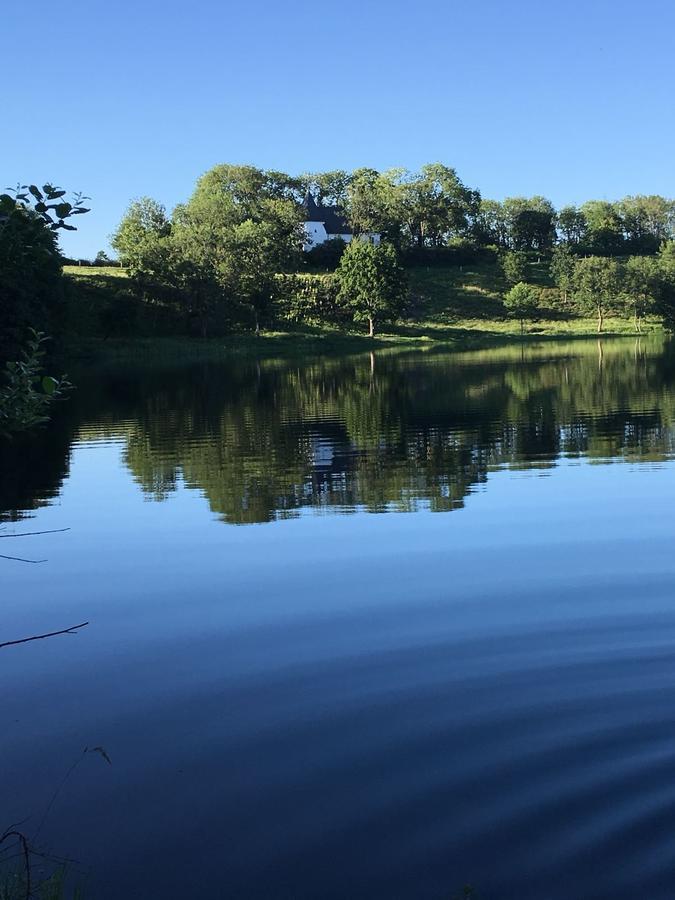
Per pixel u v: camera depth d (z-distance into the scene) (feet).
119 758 19.80
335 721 21.15
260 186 452.76
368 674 23.99
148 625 29.09
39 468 64.95
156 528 43.83
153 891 15.11
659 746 19.10
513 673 23.65
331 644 26.50
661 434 73.26
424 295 367.04
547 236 528.63
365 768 18.79
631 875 14.87
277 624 28.60
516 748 19.30
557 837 15.98
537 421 85.81
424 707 21.70
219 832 16.74
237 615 29.73
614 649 25.13
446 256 444.14
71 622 29.76
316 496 51.26
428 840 16.15
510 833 16.19
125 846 16.43
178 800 17.92
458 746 19.56
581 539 38.55
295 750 19.75
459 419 90.17
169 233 362.33
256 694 22.97
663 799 16.94
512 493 50.03
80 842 16.62
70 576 35.50
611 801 16.99
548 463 60.64
